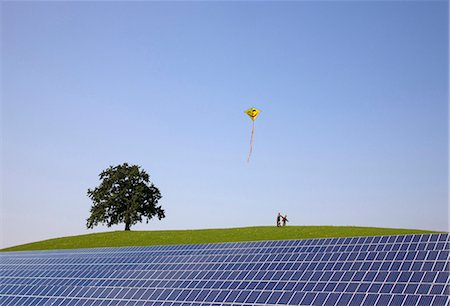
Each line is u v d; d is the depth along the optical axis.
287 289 41.56
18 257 69.69
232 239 87.62
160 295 45.59
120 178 124.00
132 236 99.44
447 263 39.81
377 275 40.47
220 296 42.84
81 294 49.88
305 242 51.06
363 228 92.19
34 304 50.16
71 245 96.88
